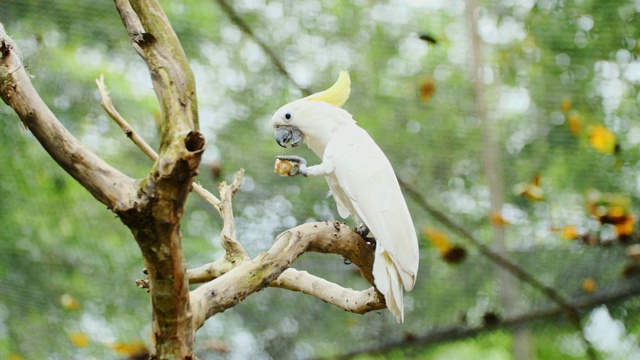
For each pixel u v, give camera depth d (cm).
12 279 923
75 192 959
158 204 259
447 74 873
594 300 789
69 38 892
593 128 786
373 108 862
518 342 838
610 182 857
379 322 845
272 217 891
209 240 961
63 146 268
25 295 921
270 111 880
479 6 876
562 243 814
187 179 259
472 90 867
